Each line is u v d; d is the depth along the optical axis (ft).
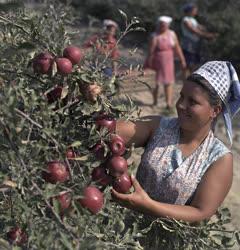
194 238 8.27
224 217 8.74
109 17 50.75
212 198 8.33
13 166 6.15
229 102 8.68
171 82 28.81
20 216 6.50
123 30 8.41
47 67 6.91
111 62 7.78
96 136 7.27
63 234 5.98
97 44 7.83
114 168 7.29
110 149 7.33
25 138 6.35
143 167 8.72
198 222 8.48
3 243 6.95
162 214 8.07
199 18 44.88
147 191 8.70
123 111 7.61
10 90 6.00
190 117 8.31
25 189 6.31
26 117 6.12
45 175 6.51
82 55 7.25
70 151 7.07
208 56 41.68
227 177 8.45
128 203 7.82
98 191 6.77
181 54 29.89
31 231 6.20
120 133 8.50
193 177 8.43
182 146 8.59
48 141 6.53
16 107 6.20
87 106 7.18
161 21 28.78
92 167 7.33
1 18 7.33
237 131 24.99
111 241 7.29
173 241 8.45
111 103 7.65
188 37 32.89
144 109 28.25
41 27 7.54
